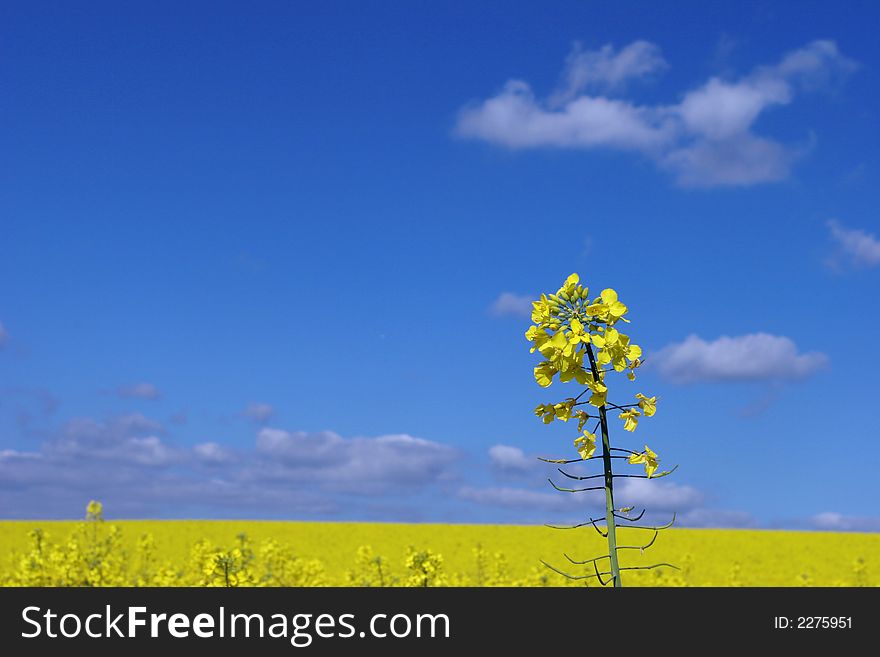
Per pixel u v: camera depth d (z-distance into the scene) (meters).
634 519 4.67
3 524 50.12
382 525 56.69
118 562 22.19
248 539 14.91
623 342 4.93
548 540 47.03
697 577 33.50
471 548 44.41
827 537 52.69
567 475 4.79
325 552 43.38
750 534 52.72
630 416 4.85
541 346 4.94
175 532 49.66
